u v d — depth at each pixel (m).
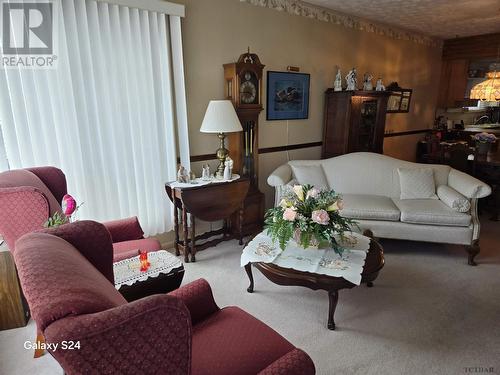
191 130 3.22
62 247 0.95
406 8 4.19
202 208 2.88
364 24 4.71
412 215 2.96
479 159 3.90
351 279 1.89
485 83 5.20
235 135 3.32
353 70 4.29
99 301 0.71
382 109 4.56
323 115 4.51
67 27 2.34
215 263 2.93
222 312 1.47
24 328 2.03
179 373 0.77
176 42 2.88
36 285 0.70
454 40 6.22
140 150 2.86
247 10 3.42
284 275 1.98
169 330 0.73
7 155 2.26
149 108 2.84
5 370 1.71
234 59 3.40
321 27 4.18
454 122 6.98
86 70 2.47
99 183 2.67
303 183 3.56
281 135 4.09
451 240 2.90
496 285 2.54
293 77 4.00
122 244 2.15
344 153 4.30
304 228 2.07
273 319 2.13
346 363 1.76
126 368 0.69
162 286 1.86
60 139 2.44
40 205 1.71
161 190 3.05
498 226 3.76
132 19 2.62
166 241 3.25
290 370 1.03
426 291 2.46
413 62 5.77
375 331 2.01
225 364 1.16
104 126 2.62
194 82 3.15
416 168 3.53
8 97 2.20
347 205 3.15
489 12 4.39
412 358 1.79
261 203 3.60
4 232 1.69
